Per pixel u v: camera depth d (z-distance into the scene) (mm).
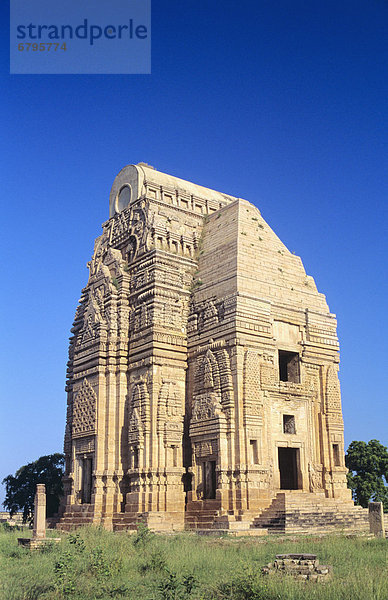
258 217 53500
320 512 40906
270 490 43500
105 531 40938
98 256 59656
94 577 23922
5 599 20375
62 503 54906
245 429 42938
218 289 48500
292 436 46500
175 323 49781
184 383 48688
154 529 42250
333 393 49938
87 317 54781
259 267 49188
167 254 51750
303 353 49281
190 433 46219
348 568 23500
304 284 52344
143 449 46250
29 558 30281
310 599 18531
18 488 66750
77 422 52312
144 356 48625
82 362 53500
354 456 63656
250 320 46000
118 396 49875
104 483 48000
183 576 21438
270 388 45500
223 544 32531
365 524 42625
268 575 21500
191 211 57156
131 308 52500
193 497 44688
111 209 61625
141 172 57844
